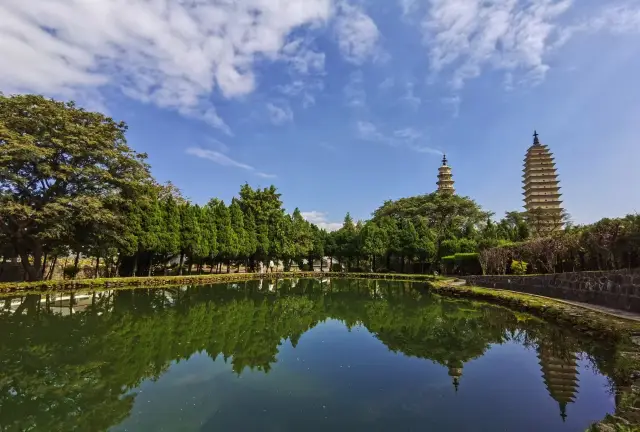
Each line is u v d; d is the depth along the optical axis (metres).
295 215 43.66
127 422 4.46
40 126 17.09
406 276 32.41
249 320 11.20
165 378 6.01
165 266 28.11
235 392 5.39
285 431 4.15
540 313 11.24
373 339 8.81
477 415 4.57
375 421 4.41
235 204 33.59
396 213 47.47
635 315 8.93
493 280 19.48
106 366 6.59
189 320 10.91
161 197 32.09
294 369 6.47
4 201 15.77
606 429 3.61
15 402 5.11
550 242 16.45
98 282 18.91
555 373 6.17
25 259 18.39
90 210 17.66
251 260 36.38
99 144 19.06
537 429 4.19
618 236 11.73
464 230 42.09
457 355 7.37
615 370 5.67
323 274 36.59
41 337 8.51
